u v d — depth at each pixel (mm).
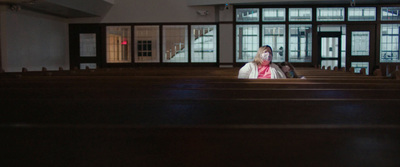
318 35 10695
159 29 11016
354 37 10578
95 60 11211
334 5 10375
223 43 10633
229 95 2043
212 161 1219
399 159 1173
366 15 10445
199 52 11016
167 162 1225
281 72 4164
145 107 1643
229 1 10180
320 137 1251
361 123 1445
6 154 1258
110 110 1621
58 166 1233
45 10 9438
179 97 2057
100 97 2090
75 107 1654
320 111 1598
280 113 1569
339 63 10680
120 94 2092
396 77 3473
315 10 10453
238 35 10750
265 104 1670
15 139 1309
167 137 1282
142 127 1302
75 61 11234
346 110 1604
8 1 7930
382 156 1179
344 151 1203
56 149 1262
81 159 1231
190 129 1280
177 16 10938
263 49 4008
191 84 2410
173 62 11109
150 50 11125
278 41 10688
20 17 8992
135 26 11055
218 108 1626
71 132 1317
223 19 10570
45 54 10109
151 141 1267
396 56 10555
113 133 1303
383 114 1551
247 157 1216
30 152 1258
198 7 10852
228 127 1285
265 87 2361
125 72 5535
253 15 10602
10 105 1662
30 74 5051
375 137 1245
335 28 10602
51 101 1685
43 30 10000
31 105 1674
